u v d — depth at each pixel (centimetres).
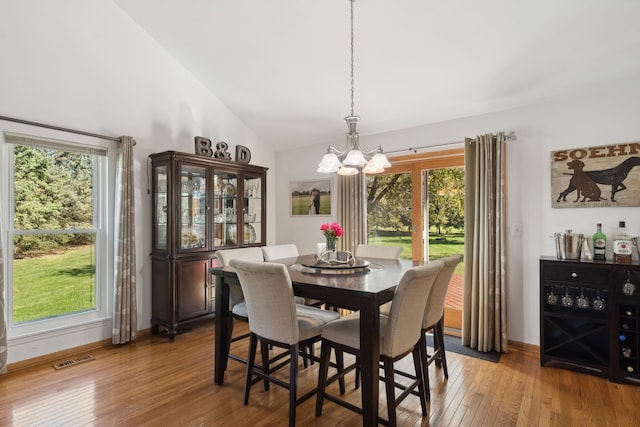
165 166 340
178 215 338
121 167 319
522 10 224
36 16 279
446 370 254
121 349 311
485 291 308
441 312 244
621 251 254
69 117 297
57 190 299
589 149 278
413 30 259
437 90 316
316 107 387
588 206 278
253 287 205
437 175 371
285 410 213
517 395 229
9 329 270
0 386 240
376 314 182
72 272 308
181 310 340
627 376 242
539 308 294
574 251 270
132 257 326
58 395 229
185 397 228
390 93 335
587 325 275
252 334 219
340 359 239
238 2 279
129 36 338
